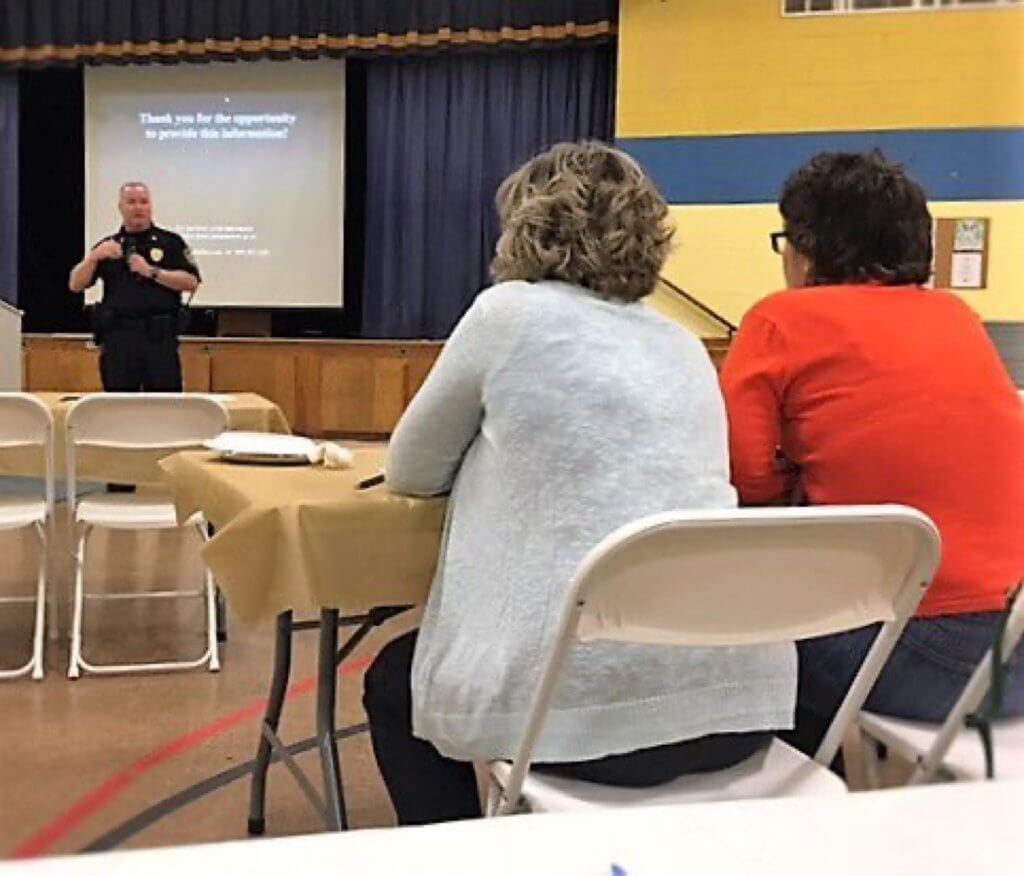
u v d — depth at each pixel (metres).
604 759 1.23
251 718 2.54
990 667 1.15
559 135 7.38
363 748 2.33
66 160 7.99
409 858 0.54
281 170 7.77
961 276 6.46
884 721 1.38
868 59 6.50
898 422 1.42
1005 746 1.10
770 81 6.64
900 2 6.43
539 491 1.28
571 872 0.53
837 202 1.54
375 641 1.98
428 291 7.73
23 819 1.46
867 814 0.60
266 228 7.82
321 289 7.81
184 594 3.43
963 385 1.44
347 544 1.43
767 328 1.52
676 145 6.79
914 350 1.45
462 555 1.35
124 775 2.14
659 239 1.40
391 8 7.35
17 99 7.92
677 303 6.80
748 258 6.72
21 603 3.53
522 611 1.26
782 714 1.31
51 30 7.69
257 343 7.58
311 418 7.56
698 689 1.27
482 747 1.26
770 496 1.52
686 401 1.33
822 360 1.47
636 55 6.83
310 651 3.08
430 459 1.42
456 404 1.36
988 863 0.55
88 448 3.01
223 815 1.95
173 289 4.85
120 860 0.53
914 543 1.17
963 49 6.38
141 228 4.83
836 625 1.21
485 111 7.49
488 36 7.24
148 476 3.05
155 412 2.86
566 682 1.23
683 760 1.26
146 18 7.59
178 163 7.86
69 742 2.35
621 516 1.25
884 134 6.51
